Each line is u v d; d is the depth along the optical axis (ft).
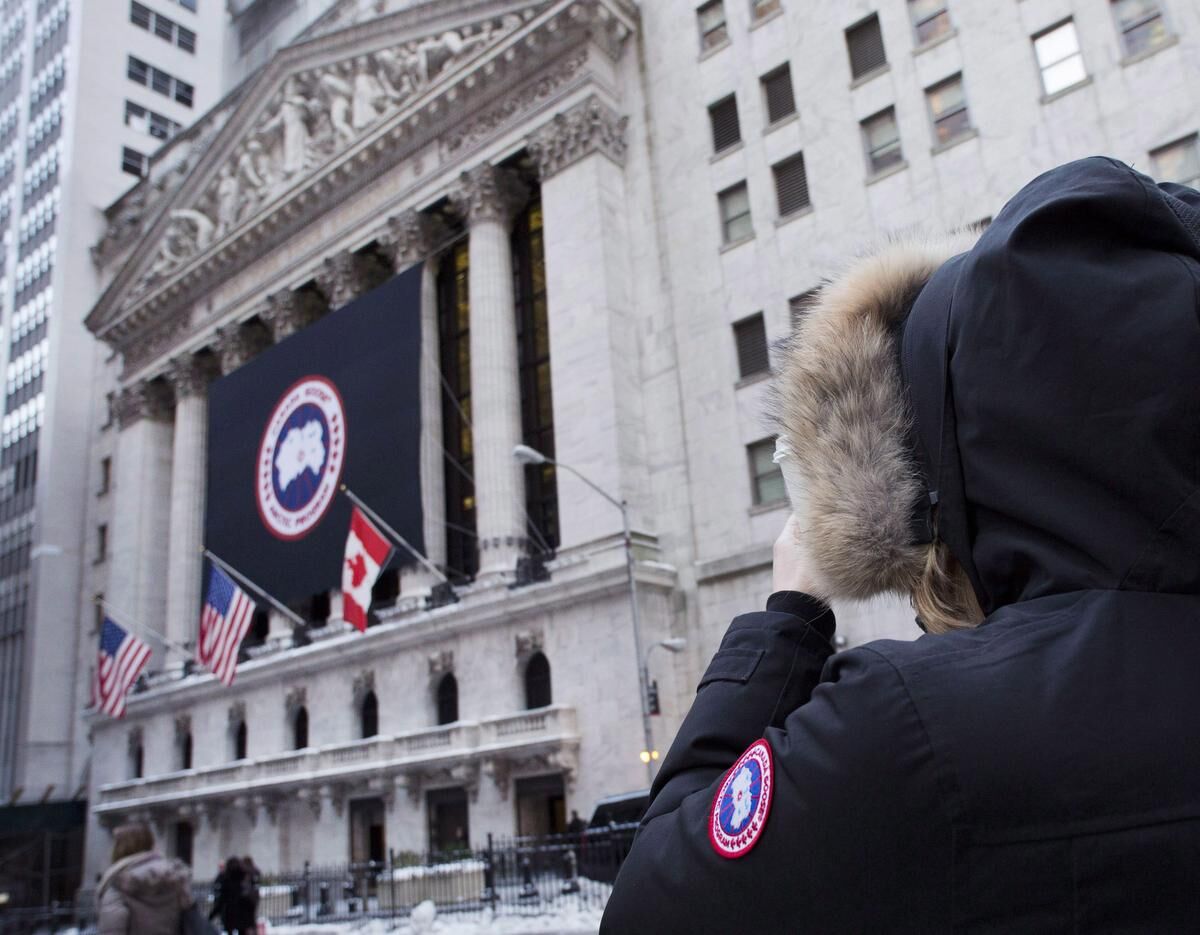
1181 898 2.54
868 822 2.76
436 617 97.19
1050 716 2.77
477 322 105.50
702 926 2.97
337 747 102.42
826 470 3.76
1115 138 72.64
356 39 126.11
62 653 166.40
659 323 95.50
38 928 110.73
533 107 104.94
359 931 65.62
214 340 138.92
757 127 93.15
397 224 115.96
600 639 86.12
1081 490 2.98
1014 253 3.18
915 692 2.90
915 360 3.61
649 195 99.30
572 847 63.77
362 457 107.24
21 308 199.62
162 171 184.44
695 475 89.76
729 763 3.59
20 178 213.46
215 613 90.53
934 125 82.64
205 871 115.55
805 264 86.84
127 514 150.00
